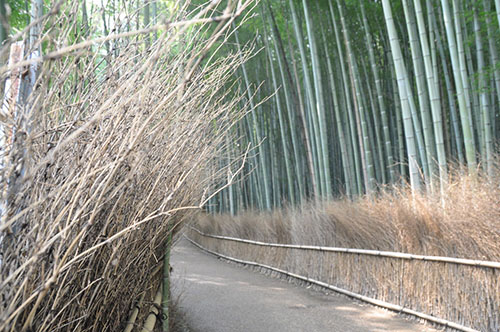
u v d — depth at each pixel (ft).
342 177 29.76
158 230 5.01
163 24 1.54
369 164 20.24
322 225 16.62
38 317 2.71
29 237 2.42
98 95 3.41
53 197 2.79
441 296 10.83
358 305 13.57
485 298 9.53
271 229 21.30
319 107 21.72
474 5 19.53
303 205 19.62
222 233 28.68
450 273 10.50
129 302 4.88
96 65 3.52
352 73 21.25
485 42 23.66
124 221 3.86
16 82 2.81
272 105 31.55
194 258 27.63
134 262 4.66
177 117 4.53
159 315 7.07
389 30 14.67
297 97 23.43
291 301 14.30
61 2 1.49
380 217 13.16
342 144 23.34
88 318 3.58
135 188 3.96
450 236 10.48
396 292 12.44
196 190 7.27
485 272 9.47
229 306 13.43
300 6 25.55
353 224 14.56
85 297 3.24
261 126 31.76
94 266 3.55
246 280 18.75
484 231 9.46
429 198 11.90
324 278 16.34
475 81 18.89
